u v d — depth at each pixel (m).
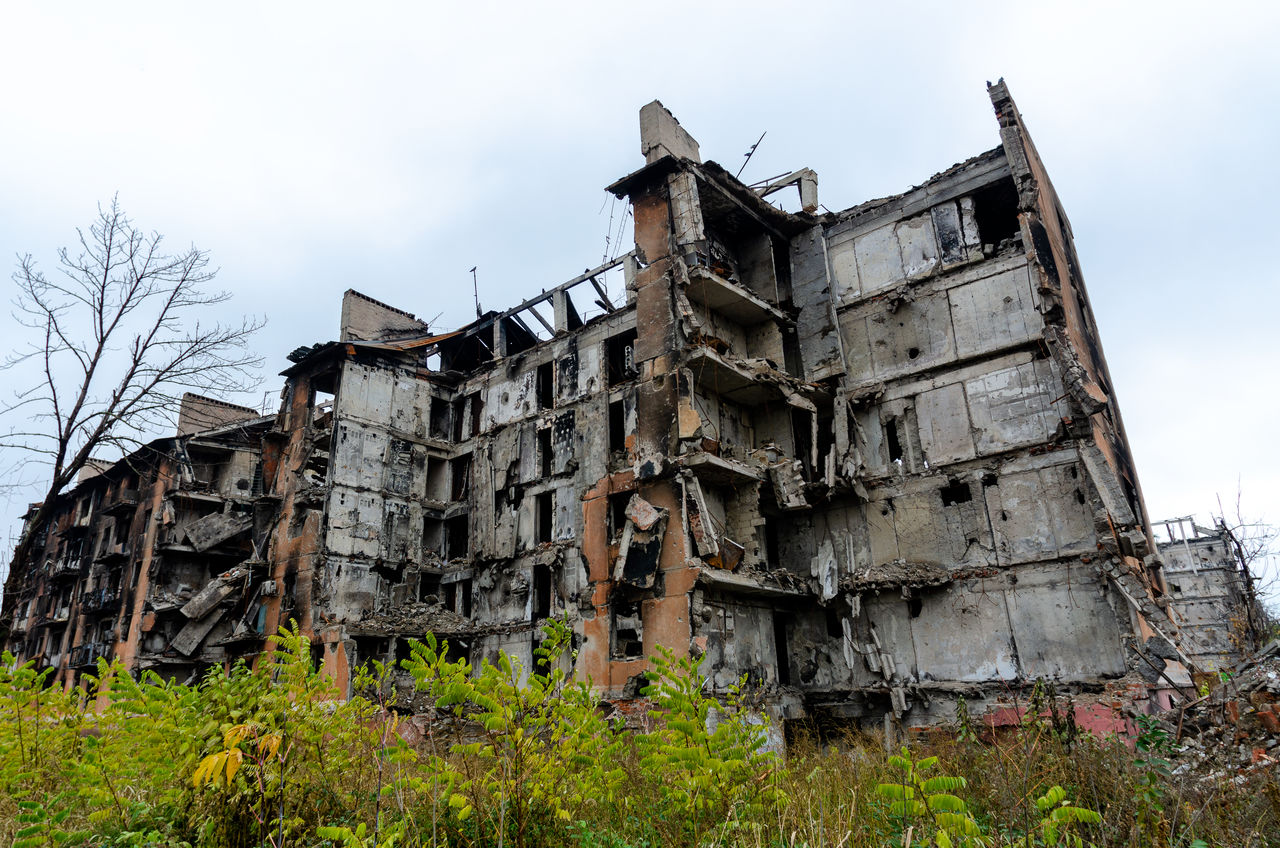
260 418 35.09
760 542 20.73
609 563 21.42
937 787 5.22
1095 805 6.60
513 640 24.19
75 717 8.84
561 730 7.20
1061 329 18.86
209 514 34.81
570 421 25.23
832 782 8.49
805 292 23.77
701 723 7.21
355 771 7.58
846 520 21.64
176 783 7.04
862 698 19.92
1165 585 21.44
